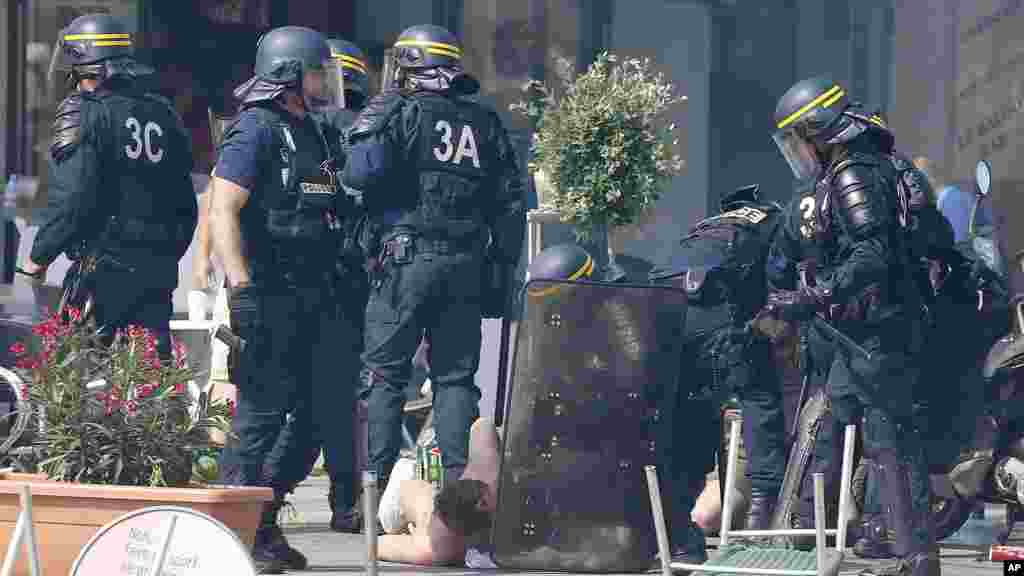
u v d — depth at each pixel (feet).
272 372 80.23
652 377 80.84
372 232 86.84
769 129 178.19
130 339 73.05
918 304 73.41
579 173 104.22
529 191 117.70
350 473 99.25
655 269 85.87
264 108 80.84
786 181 178.29
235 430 80.02
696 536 82.23
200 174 155.84
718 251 82.38
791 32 179.63
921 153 181.78
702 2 175.52
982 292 93.15
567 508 80.18
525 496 80.18
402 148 85.20
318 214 81.35
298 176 80.74
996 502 91.30
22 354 71.31
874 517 87.86
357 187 84.17
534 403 80.12
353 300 94.02
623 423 80.59
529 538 80.12
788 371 89.15
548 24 171.94
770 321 77.56
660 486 81.00
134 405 69.51
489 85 171.73
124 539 54.49
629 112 104.27
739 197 86.84
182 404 71.87
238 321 79.46
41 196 149.18
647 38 174.40
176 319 144.05
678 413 83.51
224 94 166.81
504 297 89.71
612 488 80.43
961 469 90.89
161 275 94.02
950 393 93.04
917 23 182.50
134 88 94.22
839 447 79.97
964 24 182.80
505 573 80.74
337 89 81.82
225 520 66.54
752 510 84.99
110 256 92.07
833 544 81.20
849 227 71.61
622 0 173.99
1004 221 179.32
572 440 80.33
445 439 86.69
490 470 83.61
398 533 91.50
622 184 104.32
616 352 80.64
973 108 183.32
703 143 174.40
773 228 83.41
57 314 74.13
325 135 85.81
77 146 90.63
